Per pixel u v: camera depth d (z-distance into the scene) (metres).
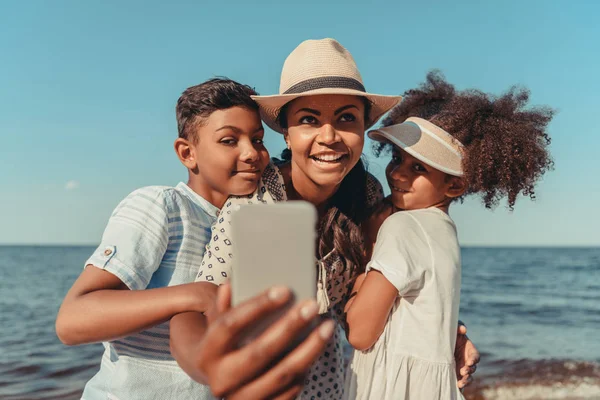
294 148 0.85
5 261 21.30
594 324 7.37
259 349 0.34
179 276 0.80
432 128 0.95
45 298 9.97
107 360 0.82
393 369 0.86
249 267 0.38
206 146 0.83
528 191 0.99
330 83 0.82
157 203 0.79
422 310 0.87
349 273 0.92
